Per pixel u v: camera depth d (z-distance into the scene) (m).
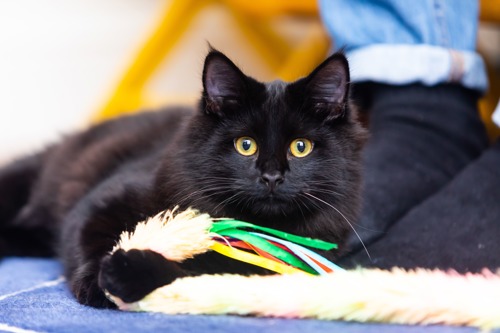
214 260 0.72
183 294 0.67
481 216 0.80
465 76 0.90
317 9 1.13
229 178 0.74
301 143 0.75
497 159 0.84
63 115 1.67
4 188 0.98
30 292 0.75
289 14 1.18
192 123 0.77
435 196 0.83
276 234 0.73
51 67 1.66
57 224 0.91
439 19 0.90
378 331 0.63
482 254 0.76
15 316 0.67
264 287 0.66
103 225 0.76
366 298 0.65
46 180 0.96
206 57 0.75
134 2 1.63
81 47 1.65
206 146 0.75
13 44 1.65
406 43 0.90
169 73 1.60
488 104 1.20
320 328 0.64
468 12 0.91
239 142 0.74
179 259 0.70
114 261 0.67
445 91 0.90
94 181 0.89
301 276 0.67
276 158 0.73
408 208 0.84
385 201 0.82
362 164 0.80
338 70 0.75
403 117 0.89
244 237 0.71
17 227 0.95
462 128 0.89
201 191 0.75
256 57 1.59
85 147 0.97
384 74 0.90
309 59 1.31
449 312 0.65
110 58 1.65
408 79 0.90
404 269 0.74
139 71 1.27
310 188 0.74
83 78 1.66
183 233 0.69
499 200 0.81
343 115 0.77
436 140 0.88
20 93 1.66
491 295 0.65
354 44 0.92
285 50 1.47
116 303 0.68
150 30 1.39
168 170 0.76
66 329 0.64
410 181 0.84
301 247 0.72
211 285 0.67
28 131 1.66
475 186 0.82
